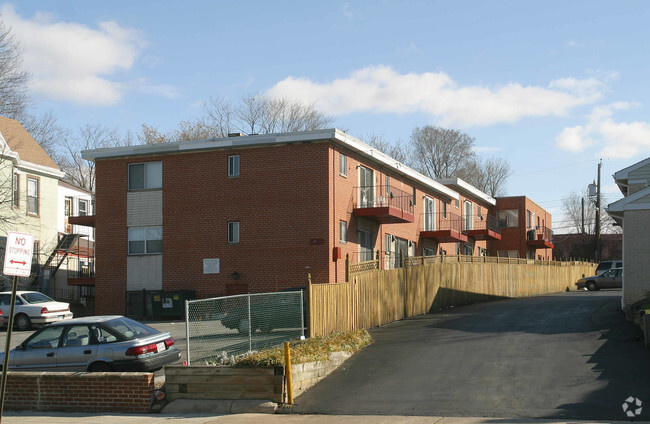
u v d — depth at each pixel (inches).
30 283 1393.9
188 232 1185.4
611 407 452.4
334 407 497.4
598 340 668.1
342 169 1176.8
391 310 897.5
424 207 1635.1
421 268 1018.7
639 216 858.8
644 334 617.6
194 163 1193.4
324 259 1100.5
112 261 1232.8
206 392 524.4
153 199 1216.2
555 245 2871.6
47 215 1505.9
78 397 541.3
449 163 2955.2
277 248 1128.8
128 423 485.4
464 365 589.0
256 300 614.5
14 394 557.3
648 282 845.8
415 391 520.7
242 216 1154.0
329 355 599.2
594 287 1732.3
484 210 2164.1
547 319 853.2
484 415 453.7
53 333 591.2
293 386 527.5
